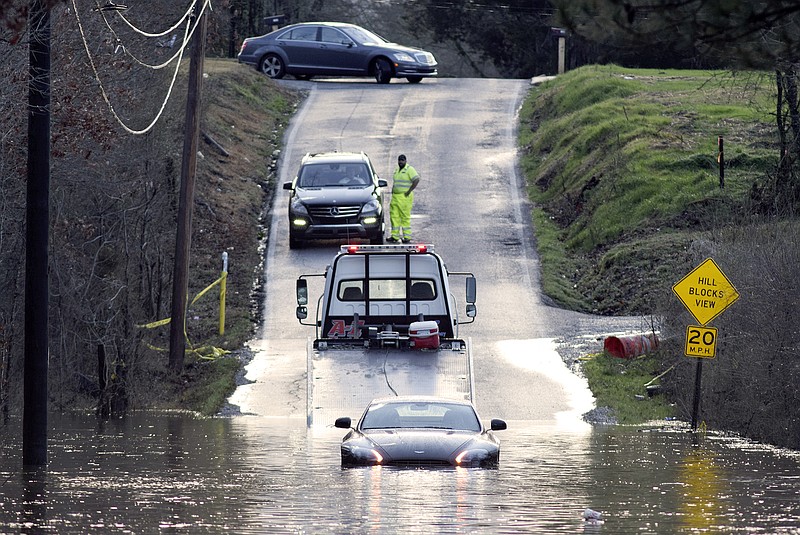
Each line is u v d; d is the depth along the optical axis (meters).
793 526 29.38
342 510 31.62
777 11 31.23
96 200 75.88
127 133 78.12
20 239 66.94
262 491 35.47
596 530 28.59
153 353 79.69
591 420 63.44
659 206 108.56
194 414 67.50
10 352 67.00
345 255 63.84
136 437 53.50
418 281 64.00
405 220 105.06
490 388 70.69
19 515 30.73
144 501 33.28
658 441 53.38
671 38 31.92
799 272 57.84
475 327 85.81
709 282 56.69
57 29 65.25
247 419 64.00
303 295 65.31
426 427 45.22
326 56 172.00
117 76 74.06
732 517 30.86
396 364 57.34
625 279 95.88
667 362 71.69
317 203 102.25
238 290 96.50
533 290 96.25
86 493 34.88
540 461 44.56
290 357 79.19
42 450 43.03
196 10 92.56
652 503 33.31
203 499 33.69
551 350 79.56
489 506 32.47
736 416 59.16
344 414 55.59
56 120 65.50
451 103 162.50
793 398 55.75
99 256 76.12
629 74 162.12
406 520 29.97
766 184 94.12
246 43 175.25
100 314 73.06
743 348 60.03
